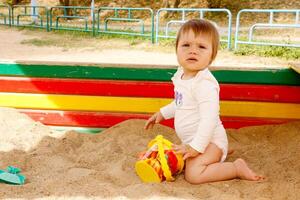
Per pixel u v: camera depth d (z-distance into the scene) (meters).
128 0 13.51
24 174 1.93
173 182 1.88
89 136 2.37
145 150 2.10
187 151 1.86
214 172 1.87
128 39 6.93
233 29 9.46
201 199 1.73
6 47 6.11
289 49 5.16
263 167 2.02
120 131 2.37
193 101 1.92
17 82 2.52
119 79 2.46
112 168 1.98
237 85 2.44
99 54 5.26
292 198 1.75
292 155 2.11
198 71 1.94
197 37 1.90
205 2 12.58
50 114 2.52
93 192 1.75
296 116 2.46
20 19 12.04
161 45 6.15
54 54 5.30
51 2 14.25
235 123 2.46
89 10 13.38
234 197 1.75
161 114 2.09
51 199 1.71
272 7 12.22
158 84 2.45
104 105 2.48
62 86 2.49
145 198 1.71
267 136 2.37
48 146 2.24
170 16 11.90
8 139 2.28
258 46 5.52
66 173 1.95
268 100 2.45
